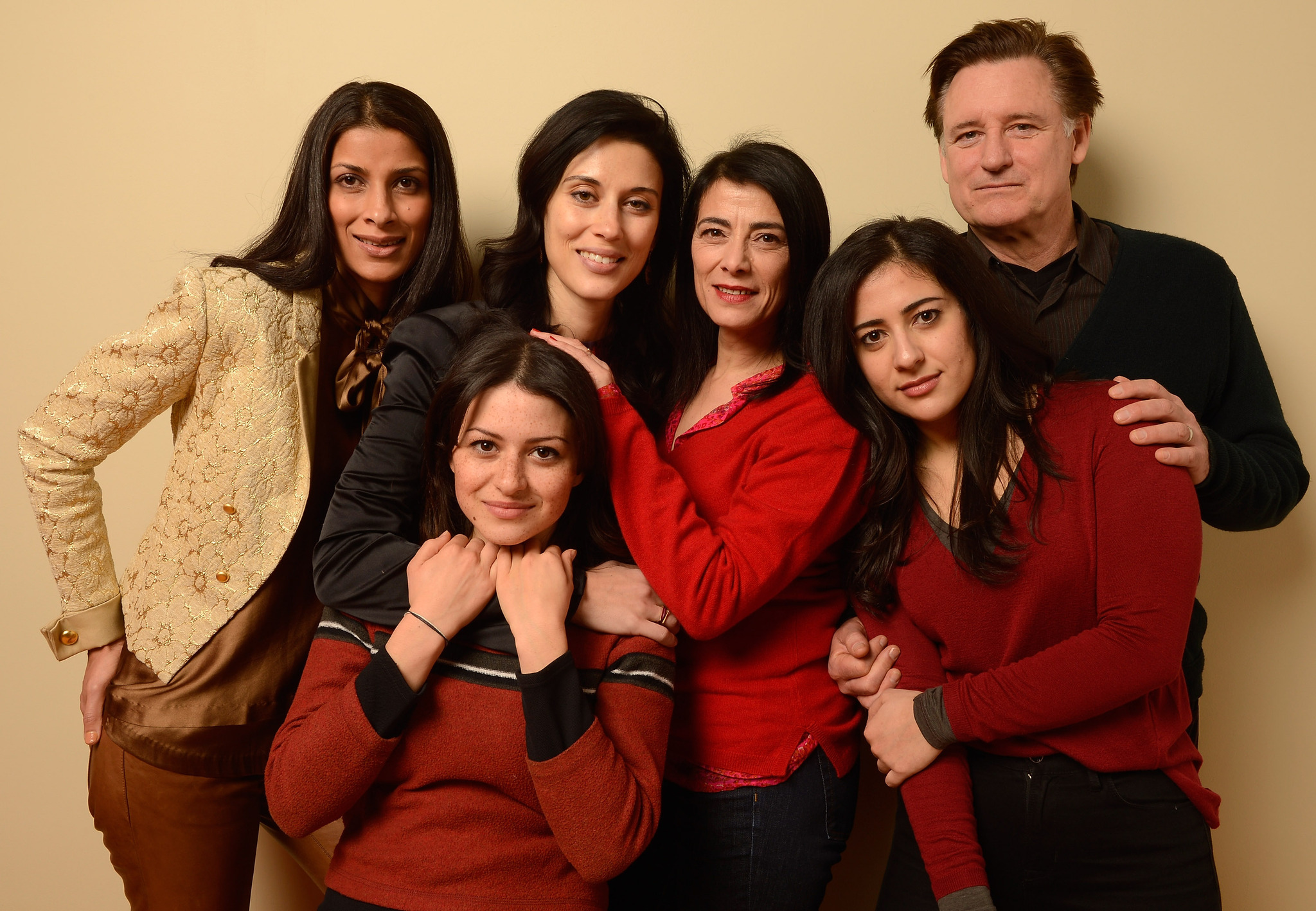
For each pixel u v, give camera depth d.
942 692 1.16
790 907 1.24
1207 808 1.16
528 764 1.02
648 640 1.13
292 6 1.72
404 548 1.14
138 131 1.76
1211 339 1.49
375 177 1.34
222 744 1.32
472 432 1.09
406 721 1.04
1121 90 1.69
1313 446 1.70
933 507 1.24
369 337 1.42
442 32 1.71
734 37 1.69
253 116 1.73
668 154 1.34
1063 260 1.56
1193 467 1.16
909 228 1.19
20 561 1.84
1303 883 1.74
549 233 1.33
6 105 1.79
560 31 1.70
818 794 1.25
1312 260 1.68
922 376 1.17
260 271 1.31
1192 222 1.70
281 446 1.30
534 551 1.14
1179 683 1.21
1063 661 1.08
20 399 1.82
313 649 1.15
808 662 1.27
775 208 1.28
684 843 1.27
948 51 1.55
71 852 1.86
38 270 1.80
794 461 1.21
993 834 1.18
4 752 1.86
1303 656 1.73
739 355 1.37
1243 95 1.68
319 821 1.04
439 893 1.03
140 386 1.28
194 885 1.35
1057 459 1.15
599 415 1.15
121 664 1.39
